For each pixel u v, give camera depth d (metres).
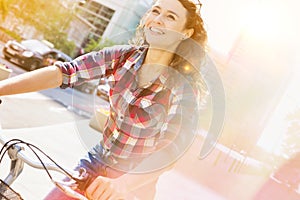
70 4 18.80
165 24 1.29
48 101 8.19
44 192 3.19
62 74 1.25
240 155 12.23
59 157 4.39
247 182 9.50
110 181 1.04
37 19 17.03
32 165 1.12
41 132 5.20
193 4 1.30
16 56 11.69
